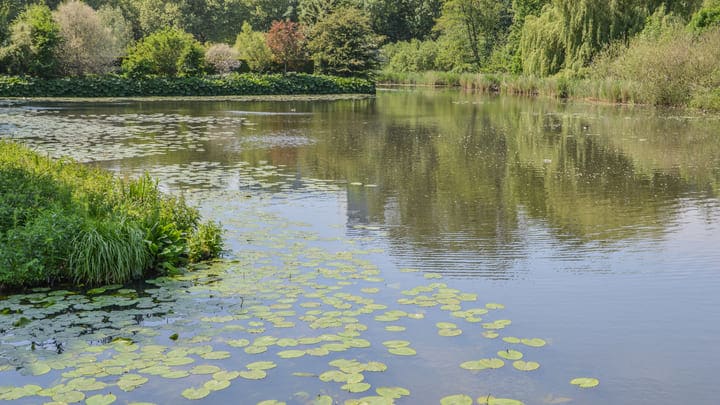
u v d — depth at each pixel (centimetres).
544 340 456
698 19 2816
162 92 3294
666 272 600
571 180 1068
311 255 642
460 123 2053
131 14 5522
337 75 4009
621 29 3288
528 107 2761
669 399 380
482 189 992
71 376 395
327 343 439
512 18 5953
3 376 397
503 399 374
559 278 584
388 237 714
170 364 409
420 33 6762
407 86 5122
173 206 700
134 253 588
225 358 420
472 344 447
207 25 6091
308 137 1652
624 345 450
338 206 862
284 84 3625
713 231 742
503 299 532
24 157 835
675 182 1048
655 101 2766
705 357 433
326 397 371
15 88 2989
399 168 1185
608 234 732
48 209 632
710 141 1584
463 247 678
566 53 3509
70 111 2319
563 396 381
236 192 941
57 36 3108
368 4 6650
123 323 478
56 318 489
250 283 561
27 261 566
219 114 2308
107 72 3366
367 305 510
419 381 397
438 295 532
